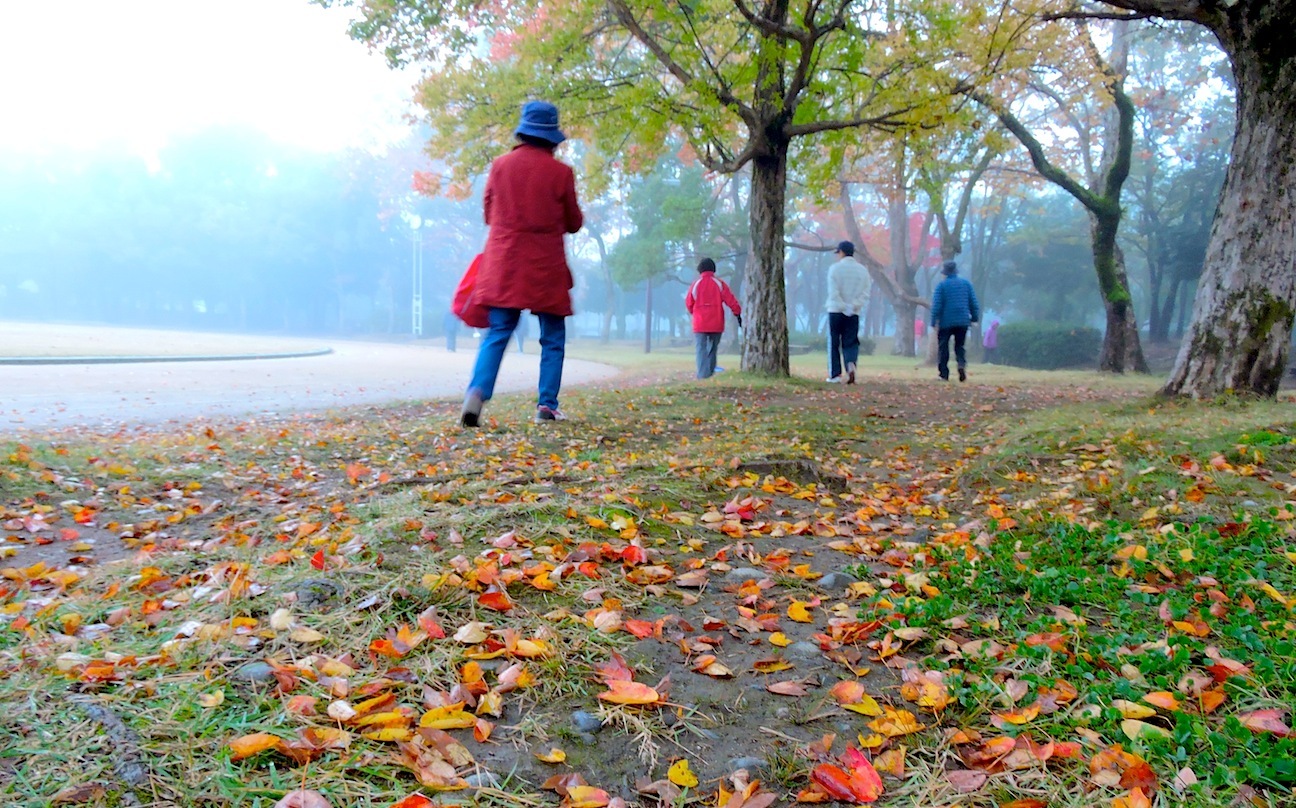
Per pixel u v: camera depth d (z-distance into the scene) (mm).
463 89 10711
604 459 4660
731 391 8719
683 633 2223
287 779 1396
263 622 2045
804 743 1676
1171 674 1877
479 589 2301
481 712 1710
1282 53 6340
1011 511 3635
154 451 4965
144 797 1315
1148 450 4434
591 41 11383
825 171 11281
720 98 9688
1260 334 6516
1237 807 1404
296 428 6516
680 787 1500
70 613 2102
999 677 1937
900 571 2771
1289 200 6457
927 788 1506
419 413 7406
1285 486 3596
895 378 13031
